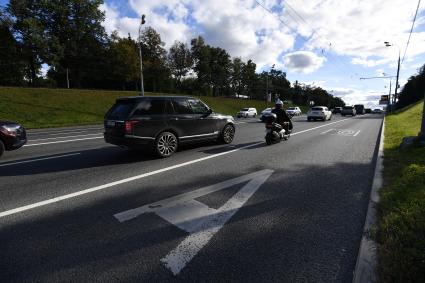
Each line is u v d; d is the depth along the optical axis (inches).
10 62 1685.5
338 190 189.3
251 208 159.0
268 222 141.4
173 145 311.4
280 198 174.6
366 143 400.5
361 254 107.0
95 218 147.0
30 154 327.6
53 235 129.6
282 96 4702.3
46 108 1047.0
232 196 178.1
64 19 1729.8
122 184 204.7
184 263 107.2
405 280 89.7
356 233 130.1
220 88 3321.9
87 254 113.9
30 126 812.0
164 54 2122.3
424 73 2058.3
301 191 187.5
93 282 96.7
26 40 1556.3
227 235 128.4
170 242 122.6
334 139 447.5
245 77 3235.7
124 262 108.2
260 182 207.2
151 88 2632.9
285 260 108.7
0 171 246.8
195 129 337.7
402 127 566.6
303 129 642.2
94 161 284.4
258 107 2396.7
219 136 383.2
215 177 221.1
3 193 187.2
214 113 372.5
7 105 973.8
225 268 103.9
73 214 152.3
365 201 169.5
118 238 126.3
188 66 2358.5
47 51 1624.0
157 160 286.2
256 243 121.4
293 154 315.6
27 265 106.6
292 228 135.1
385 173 215.6
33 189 195.2
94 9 1817.2
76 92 1323.8
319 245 119.6
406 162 237.6
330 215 149.7
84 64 2005.4
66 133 600.4
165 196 178.7
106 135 302.8
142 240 124.3
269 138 384.2
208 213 152.3
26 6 1626.5
